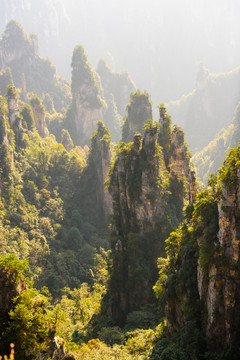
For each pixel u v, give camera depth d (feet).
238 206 133.08
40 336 122.72
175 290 163.43
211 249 139.74
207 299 144.15
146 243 260.83
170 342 154.92
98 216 446.19
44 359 123.65
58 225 388.16
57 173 471.62
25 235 333.83
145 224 262.67
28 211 366.84
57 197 432.25
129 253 253.85
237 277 133.08
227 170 137.49
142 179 264.31
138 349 172.35
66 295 294.66
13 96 440.86
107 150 437.17
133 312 229.66
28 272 293.43
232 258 134.21
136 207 265.75
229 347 133.39
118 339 199.21
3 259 129.18
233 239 133.39
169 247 184.24
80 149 611.47
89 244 395.14
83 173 481.46
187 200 295.48
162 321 198.80
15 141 430.61
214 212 147.02
